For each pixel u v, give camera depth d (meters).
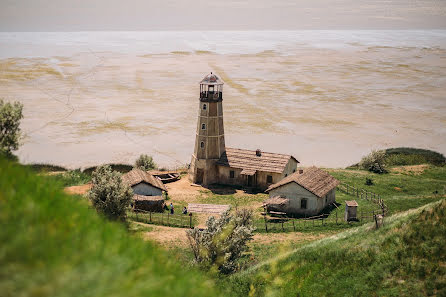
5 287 5.73
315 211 56.09
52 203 8.57
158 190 60.03
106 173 45.38
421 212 29.50
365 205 58.22
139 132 107.25
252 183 70.62
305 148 99.56
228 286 26.52
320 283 26.27
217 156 71.88
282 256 30.45
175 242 39.81
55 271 6.26
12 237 6.45
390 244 27.52
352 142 104.06
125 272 7.51
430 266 24.52
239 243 34.59
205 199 64.31
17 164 10.39
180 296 8.41
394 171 80.50
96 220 9.36
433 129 114.62
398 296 23.33
